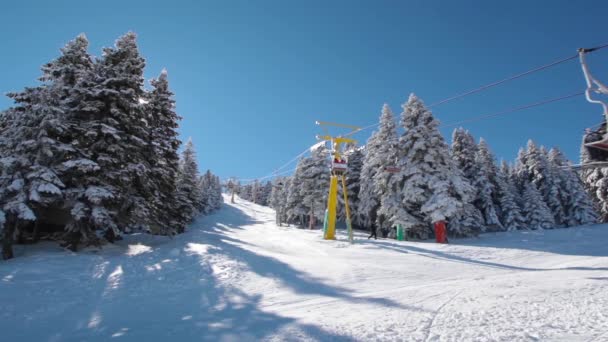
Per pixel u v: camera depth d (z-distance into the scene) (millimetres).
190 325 6750
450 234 32281
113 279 11336
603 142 5988
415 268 14273
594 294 8055
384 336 5410
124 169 16781
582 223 41812
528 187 41562
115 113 16844
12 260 13289
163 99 26359
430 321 6207
